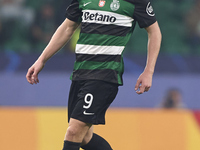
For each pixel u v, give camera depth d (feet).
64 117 60.70
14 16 113.80
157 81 87.15
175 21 124.47
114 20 38.40
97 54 38.58
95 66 38.68
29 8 115.03
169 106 86.12
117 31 38.52
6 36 112.37
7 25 112.98
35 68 41.83
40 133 59.57
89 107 38.22
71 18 41.63
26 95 84.58
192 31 122.21
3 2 114.32
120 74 39.40
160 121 61.72
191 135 61.67
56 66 86.63
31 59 87.66
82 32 39.34
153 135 61.16
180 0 126.82
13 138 58.85
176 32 122.42
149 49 39.88
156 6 125.39
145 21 39.14
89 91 38.32
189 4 126.52
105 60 38.55
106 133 60.54
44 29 114.21
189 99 87.20
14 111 59.82
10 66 85.97
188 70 88.48
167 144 61.05
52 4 115.65
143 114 61.87
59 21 115.44
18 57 87.86
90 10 39.01
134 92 85.76
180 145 61.16
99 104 38.42
